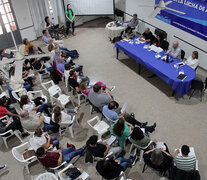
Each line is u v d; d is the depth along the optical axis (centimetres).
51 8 874
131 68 680
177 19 662
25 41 681
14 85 515
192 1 592
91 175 395
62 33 859
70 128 453
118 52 729
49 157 352
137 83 614
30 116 419
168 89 586
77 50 786
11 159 432
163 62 564
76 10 914
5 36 808
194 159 330
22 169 414
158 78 630
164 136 455
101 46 809
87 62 716
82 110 532
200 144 435
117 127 378
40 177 332
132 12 857
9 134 439
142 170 397
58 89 538
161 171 358
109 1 874
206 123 480
